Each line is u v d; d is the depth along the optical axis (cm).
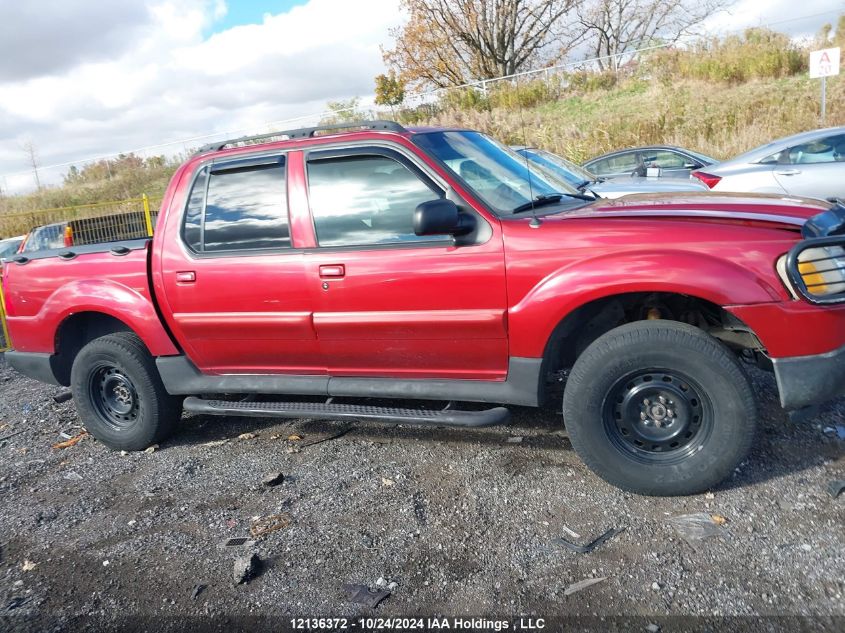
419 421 384
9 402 645
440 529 336
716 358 320
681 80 2103
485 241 357
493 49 2691
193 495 401
